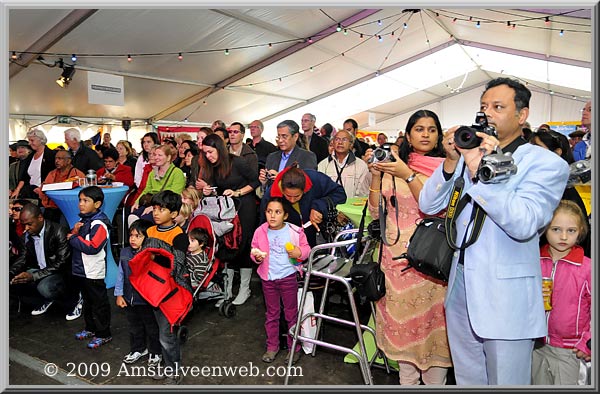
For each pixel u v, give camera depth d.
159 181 3.85
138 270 2.35
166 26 6.91
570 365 1.85
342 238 2.91
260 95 11.94
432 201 1.70
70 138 5.00
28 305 3.71
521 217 1.29
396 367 2.52
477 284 1.46
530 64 11.63
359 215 2.54
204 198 3.29
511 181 1.37
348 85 13.04
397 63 12.30
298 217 2.84
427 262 1.68
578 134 4.62
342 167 3.70
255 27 7.72
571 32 7.61
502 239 1.44
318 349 2.87
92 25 6.43
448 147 1.60
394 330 2.10
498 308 1.42
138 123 11.53
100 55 7.48
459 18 8.73
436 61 13.07
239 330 3.17
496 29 9.14
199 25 7.11
